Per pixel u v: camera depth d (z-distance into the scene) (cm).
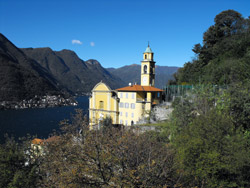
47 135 8988
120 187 1345
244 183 1816
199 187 1750
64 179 1409
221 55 5684
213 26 6550
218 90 3331
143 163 1459
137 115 5384
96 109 5531
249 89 2709
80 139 1659
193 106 2995
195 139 1872
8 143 2678
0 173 2298
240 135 1983
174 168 1688
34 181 2169
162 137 2956
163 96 5941
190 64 6875
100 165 1391
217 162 1745
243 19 6241
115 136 1605
